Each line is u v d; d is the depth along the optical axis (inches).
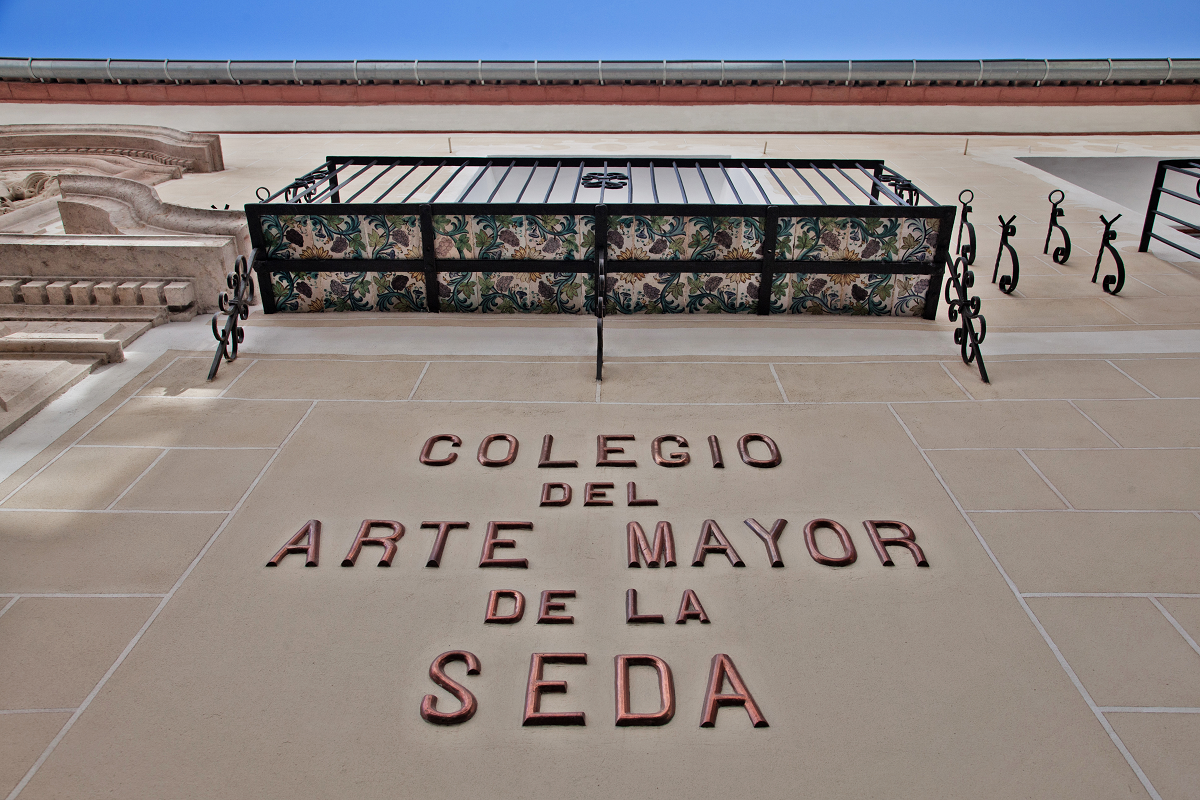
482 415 153.7
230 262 212.5
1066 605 105.0
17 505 125.6
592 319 199.6
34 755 84.3
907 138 507.2
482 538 118.6
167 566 112.4
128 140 401.7
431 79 526.9
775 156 443.2
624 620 102.7
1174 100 529.7
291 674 94.5
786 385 165.5
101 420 152.1
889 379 168.1
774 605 105.3
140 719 88.5
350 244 196.7
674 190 376.2
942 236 189.3
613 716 89.2
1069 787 80.9
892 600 106.2
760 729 87.5
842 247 192.2
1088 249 264.2
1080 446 142.3
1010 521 121.9
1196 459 137.6
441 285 201.3
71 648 98.0
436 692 92.1
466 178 381.1
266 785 81.2
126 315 199.3
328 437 146.2
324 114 533.6
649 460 138.2
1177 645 98.3
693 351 181.3
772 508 125.3
